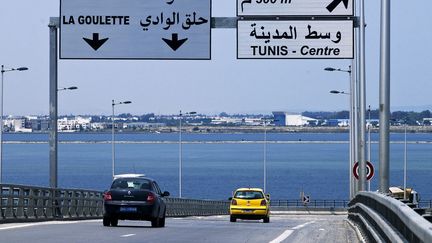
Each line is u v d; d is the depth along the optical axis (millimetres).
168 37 38344
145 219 36312
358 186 55500
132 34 38531
